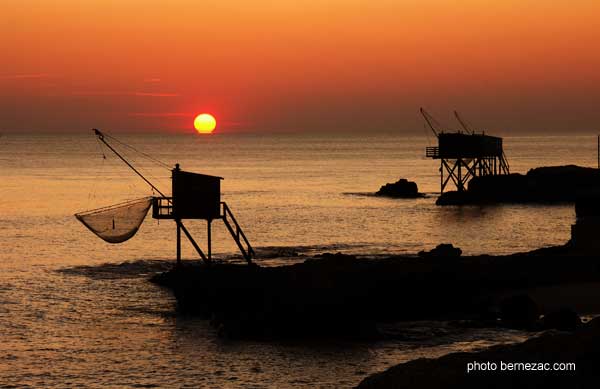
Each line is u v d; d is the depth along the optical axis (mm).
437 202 150875
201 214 75625
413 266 70188
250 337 54656
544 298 65312
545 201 154000
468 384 36219
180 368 48750
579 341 39250
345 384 45625
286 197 165750
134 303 65750
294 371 47906
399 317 60000
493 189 154625
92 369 48844
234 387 45406
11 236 108562
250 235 109750
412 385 36562
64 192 180625
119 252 94312
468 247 99312
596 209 110500
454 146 159125
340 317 55219
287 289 58781
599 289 68688
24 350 52812
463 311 61781
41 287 72438
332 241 103750
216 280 65250
